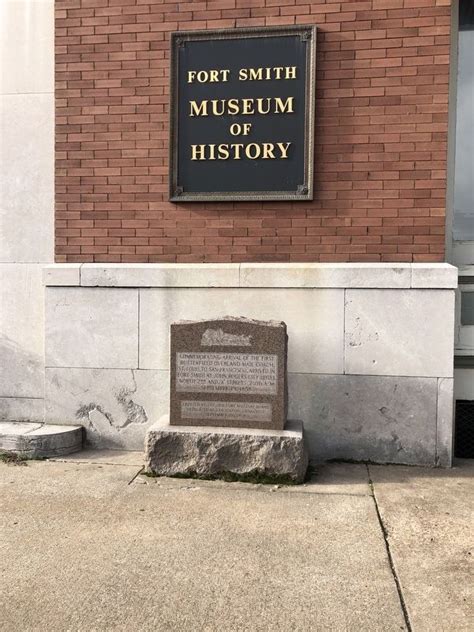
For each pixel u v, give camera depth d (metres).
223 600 2.72
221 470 4.27
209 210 5.02
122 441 5.09
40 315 5.39
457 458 5.03
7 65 5.39
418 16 4.72
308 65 4.83
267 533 3.40
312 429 4.84
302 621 2.57
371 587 2.84
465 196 5.31
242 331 4.37
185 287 4.95
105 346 5.10
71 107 5.18
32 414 5.40
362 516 3.65
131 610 2.64
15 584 2.85
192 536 3.37
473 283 5.11
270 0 4.89
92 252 5.20
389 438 4.74
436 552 3.19
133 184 5.12
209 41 4.96
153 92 5.06
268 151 4.91
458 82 5.30
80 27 5.14
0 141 5.42
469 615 2.62
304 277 4.78
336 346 4.79
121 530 3.44
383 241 4.81
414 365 4.69
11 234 5.42
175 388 4.44
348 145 4.83
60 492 4.04
